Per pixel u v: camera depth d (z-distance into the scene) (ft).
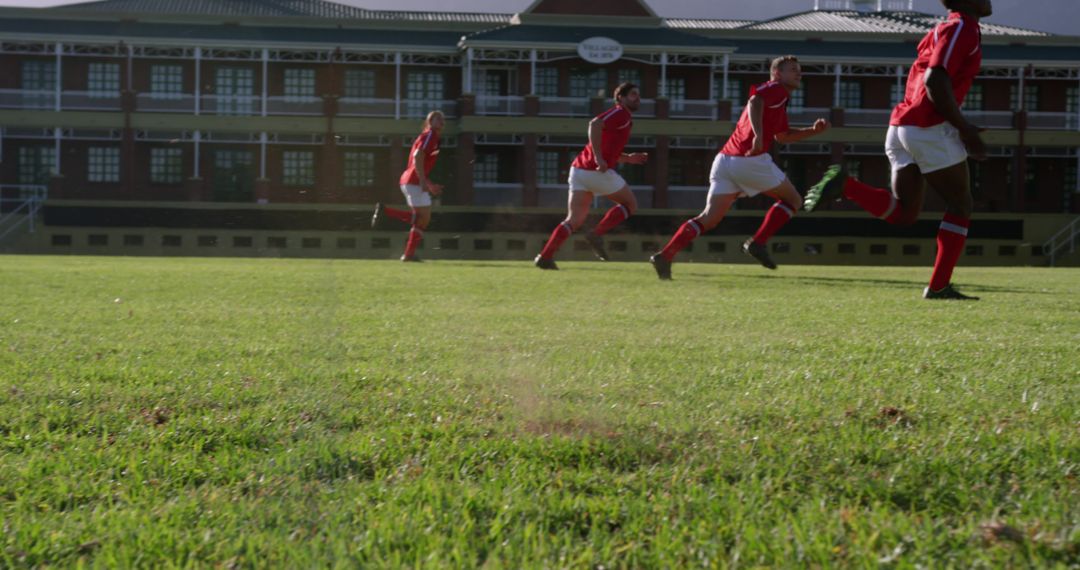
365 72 113.39
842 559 4.72
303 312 18.60
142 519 5.37
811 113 116.57
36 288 25.45
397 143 105.60
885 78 123.03
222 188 64.23
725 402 8.60
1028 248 102.22
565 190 111.04
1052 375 10.56
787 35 121.60
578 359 11.45
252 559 4.73
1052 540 4.86
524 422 7.58
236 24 105.09
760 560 4.72
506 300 21.95
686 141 114.32
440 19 119.34
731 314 18.66
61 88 109.09
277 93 106.83
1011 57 117.08
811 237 98.02
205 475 6.33
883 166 122.21
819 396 9.02
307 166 70.08
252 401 8.84
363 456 6.66
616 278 31.22
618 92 37.19
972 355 12.42
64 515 5.57
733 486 5.98
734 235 96.17
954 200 23.47
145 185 97.30
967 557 4.71
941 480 6.04
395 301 21.57
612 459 6.64
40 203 75.05
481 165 115.03
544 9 113.29
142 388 9.52
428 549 4.84
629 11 114.11
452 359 11.51
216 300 21.66
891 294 25.16
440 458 6.62
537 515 5.42
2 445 7.22
